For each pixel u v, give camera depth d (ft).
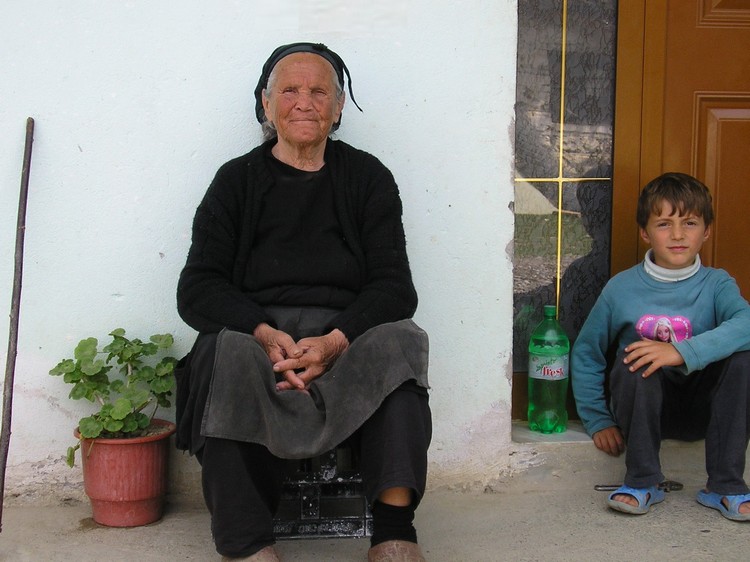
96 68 8.67
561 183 10.30
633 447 8.58
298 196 7.95
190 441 7.20
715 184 10.21
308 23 8.86
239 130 8.88
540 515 8.64
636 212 9.87
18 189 8.70
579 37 10.20
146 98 8.75
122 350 8.38
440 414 9.29
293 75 7.79
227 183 7.91
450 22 8.98
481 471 9.37
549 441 9.43
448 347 9.26
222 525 6.83
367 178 8.10
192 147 8.84
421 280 9.19
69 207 8.75
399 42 8.95
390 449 6.79
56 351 8.86
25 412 8.86
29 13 8.55
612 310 9.36
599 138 10.30
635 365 8.47
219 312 7.37
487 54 9.04
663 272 9.06
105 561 7.47
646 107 10.11
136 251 8.86
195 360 7.20
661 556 7.63
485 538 8.04
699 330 8.99
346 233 7.97
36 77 8.61
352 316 7.40
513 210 9.23
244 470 6.85
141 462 8.18
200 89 8.80
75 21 8.61
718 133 10.17
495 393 9.32
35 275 8.75
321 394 7.00
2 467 7.75
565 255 10.37
